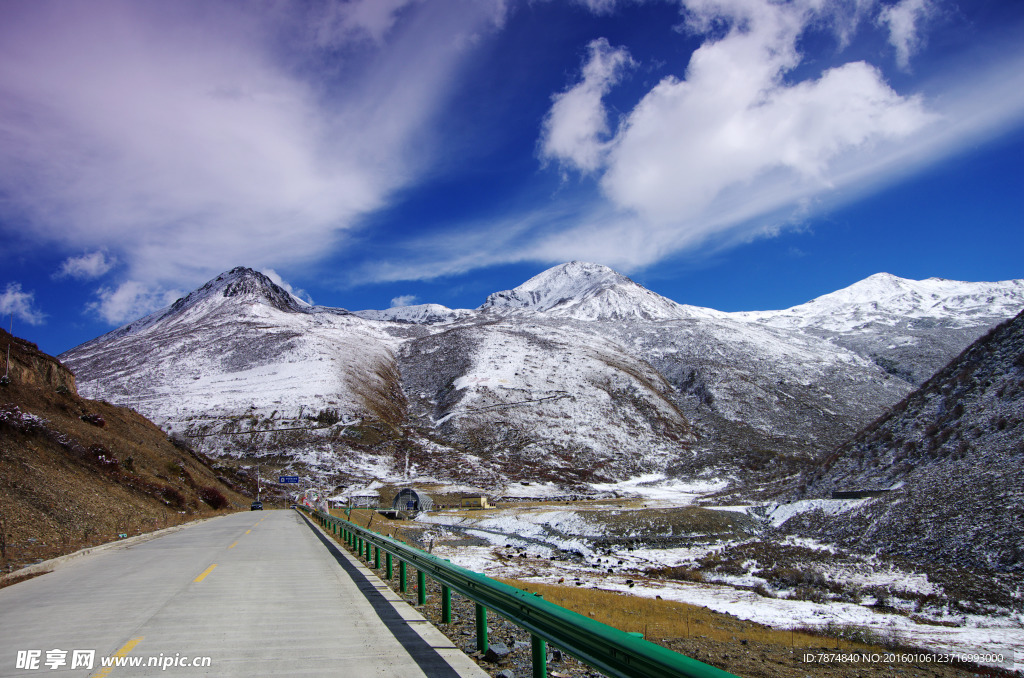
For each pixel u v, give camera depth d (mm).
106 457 34688
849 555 33250
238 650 6805
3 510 19188
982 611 21734
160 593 10664
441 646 7168
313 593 10867
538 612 5453
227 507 54219
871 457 51094
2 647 6859
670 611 17922
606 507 63188
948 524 31719
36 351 45656
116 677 5762
